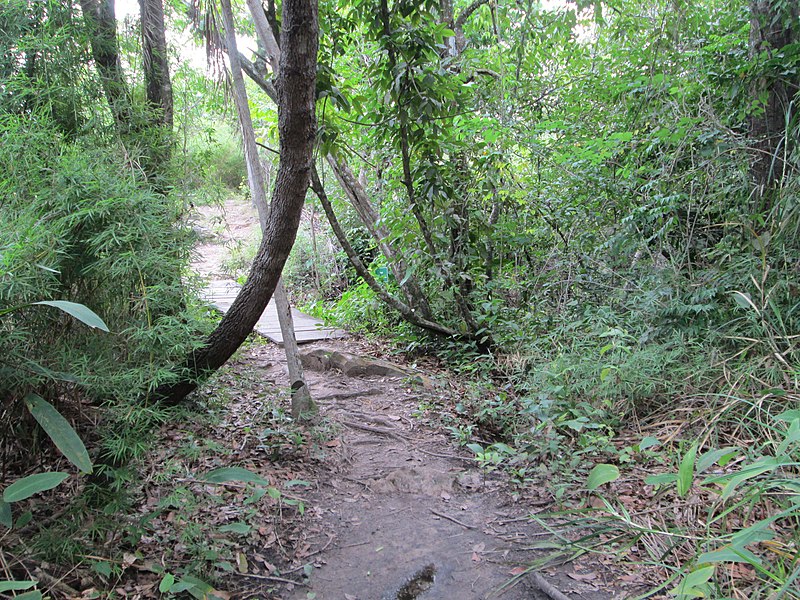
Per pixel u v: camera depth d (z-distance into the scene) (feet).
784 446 5.69
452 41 20.01
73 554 7.56
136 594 7.33
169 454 10.42
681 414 11.69
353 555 8.86
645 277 14.80
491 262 18.38
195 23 13.12
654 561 7.28
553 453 11.17
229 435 12.20
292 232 10.18
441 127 15.67
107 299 8.61
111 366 8.10
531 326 16.97
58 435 6.84
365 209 20.26
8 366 7.09
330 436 12.81
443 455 12.28
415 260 17.37
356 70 19.56
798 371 10.12
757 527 5.19
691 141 14.10
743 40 15.64
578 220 17.19
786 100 13.04
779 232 11.59
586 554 8.39
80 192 7.98
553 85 19.65
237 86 12.60
